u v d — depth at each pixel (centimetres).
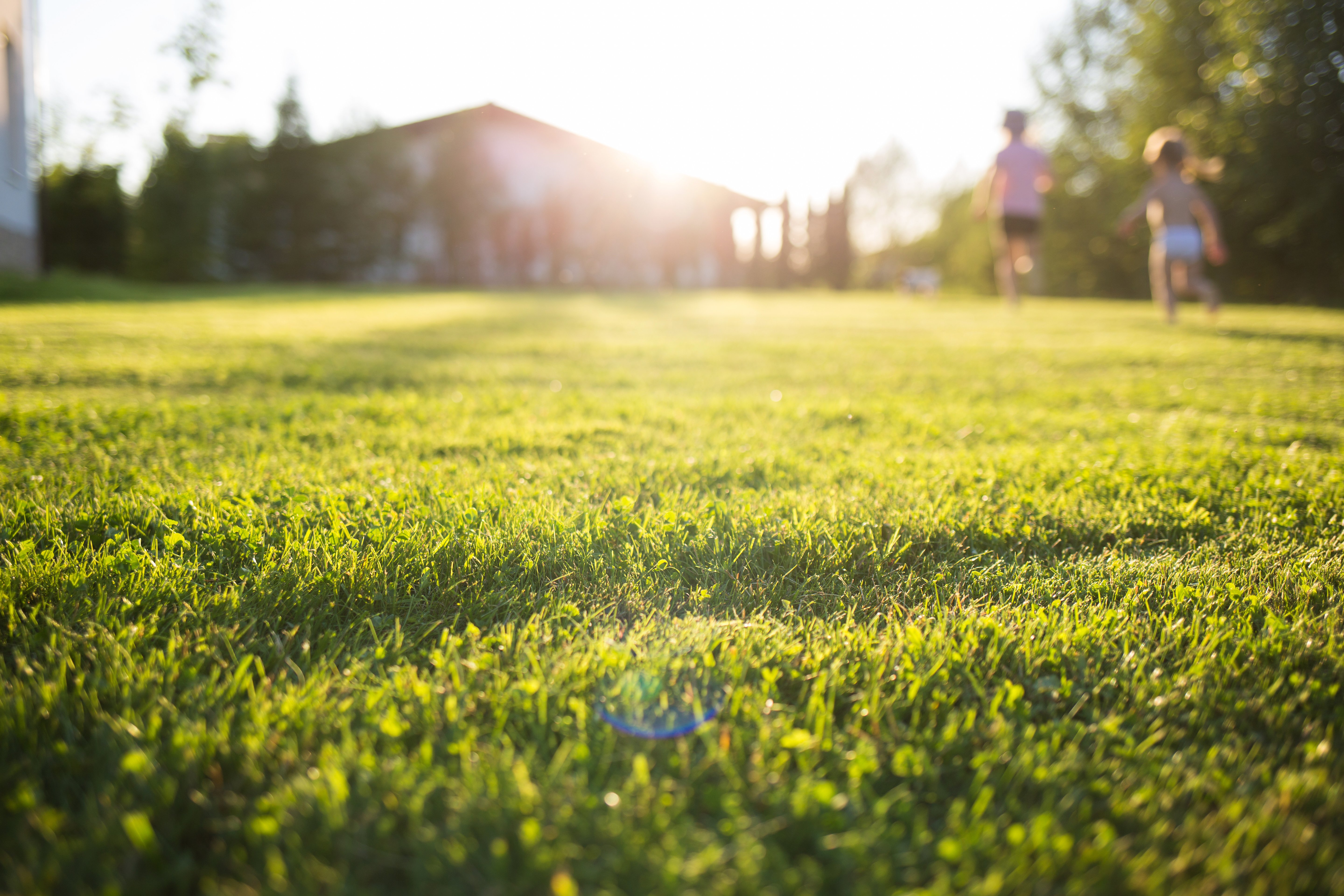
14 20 1347
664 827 105
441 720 129
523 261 3306
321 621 168
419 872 97
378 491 241
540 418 383
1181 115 1931
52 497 230
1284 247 1758
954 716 135
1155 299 2186
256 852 103
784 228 3794
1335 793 114
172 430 333
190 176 2202
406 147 3008
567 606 171
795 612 179
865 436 356
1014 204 1175
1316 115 1530
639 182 3412
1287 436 338
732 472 280
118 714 129
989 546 217
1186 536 222
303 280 2748
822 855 103
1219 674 147
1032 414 404
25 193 1419
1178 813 114
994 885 95
